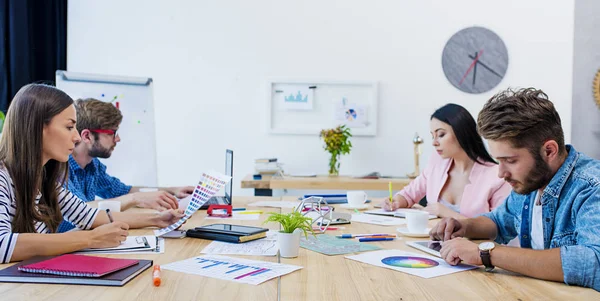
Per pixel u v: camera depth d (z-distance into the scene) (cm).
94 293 95
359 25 395
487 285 104
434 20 394
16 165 141
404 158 398
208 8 393
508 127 115
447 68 394
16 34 341
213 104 395
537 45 393
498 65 394
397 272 114
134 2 390
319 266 119
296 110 396
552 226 124
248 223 184
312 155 397
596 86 388
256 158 396
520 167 118
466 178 238
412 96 396
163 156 394
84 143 231
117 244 136
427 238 158
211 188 166
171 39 392
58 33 382
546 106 116
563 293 98
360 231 171
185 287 99
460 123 229
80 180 239
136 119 356
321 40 395
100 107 232
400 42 395
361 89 396
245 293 96
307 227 131
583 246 105
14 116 142
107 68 389
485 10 393
